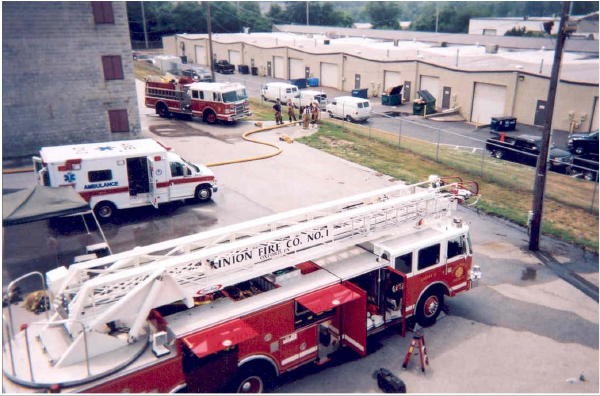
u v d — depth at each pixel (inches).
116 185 640.4
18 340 300.0
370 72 1829.5
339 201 423.2
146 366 282.8
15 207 478.6
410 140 1125.7
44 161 616.7
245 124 1253.1
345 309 374.3
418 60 1644.9
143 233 610.9
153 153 650.8
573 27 502.3
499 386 352.2
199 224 640.4
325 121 1295.5
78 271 313.7
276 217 388.5
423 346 365.4
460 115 1518.2
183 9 3255.4
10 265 510.0
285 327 341.1
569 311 454.6
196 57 2760.8
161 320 307.6
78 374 269.9
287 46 2188.7
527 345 402.3
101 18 972.6
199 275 328.5
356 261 393.1
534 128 1309.1
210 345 293.4
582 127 1254.3
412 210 435.2
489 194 761.6
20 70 936.3
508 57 1612.9
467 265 439.8
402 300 399.5
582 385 354.6
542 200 562.3
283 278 359.6
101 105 1020.5
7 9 898.1
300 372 367.9
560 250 582.6
